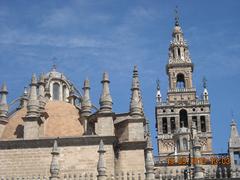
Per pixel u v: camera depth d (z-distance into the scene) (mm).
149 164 43688
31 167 46688
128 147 48312
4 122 50750
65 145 47094
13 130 50344
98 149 46344
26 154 47031
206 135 112250
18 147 47219
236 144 81375
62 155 46781
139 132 48906
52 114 51688
